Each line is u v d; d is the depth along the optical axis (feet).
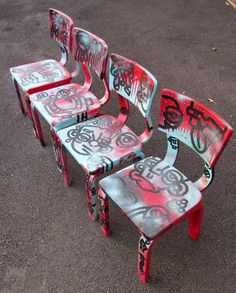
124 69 6.66
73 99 7.78
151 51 13.08
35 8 17.35
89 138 6.67
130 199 5.43
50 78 8.59
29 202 7.50
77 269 6.18
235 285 5.79
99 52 7.34
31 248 6.57
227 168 7.98
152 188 5.60
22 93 11.08
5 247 6.61
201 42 13.55
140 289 5.82
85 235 6.75
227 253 6.26
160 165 6.01
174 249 6.37
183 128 5.75
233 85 10.96
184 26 14.84
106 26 15.16
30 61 12.84
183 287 5.80
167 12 16.22
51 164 8.45
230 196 7.31
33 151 8.87
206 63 12.18
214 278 5.90
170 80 11.32
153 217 5.15
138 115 9.78
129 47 13.42
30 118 9.05
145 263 5.49
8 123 9.87
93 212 6.82
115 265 6.20
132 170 5.94
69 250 6.50
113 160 6.17
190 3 17.07
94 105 7.58
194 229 6.28
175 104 5.73
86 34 7.67
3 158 8.70
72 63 12.53
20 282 6.03
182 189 5.56
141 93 6.36
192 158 8.26
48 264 6.29
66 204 7.41
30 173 8.23
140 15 16.07
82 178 7.98
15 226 7.00
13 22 15.99
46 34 14.79
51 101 7.70
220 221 6.81
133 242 6.56
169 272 6.03
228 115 9.66
